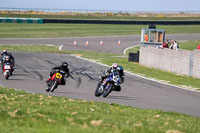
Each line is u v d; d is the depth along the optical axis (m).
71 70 102.06
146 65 125.75
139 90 72.44
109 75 55.38
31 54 142.75
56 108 37.47
